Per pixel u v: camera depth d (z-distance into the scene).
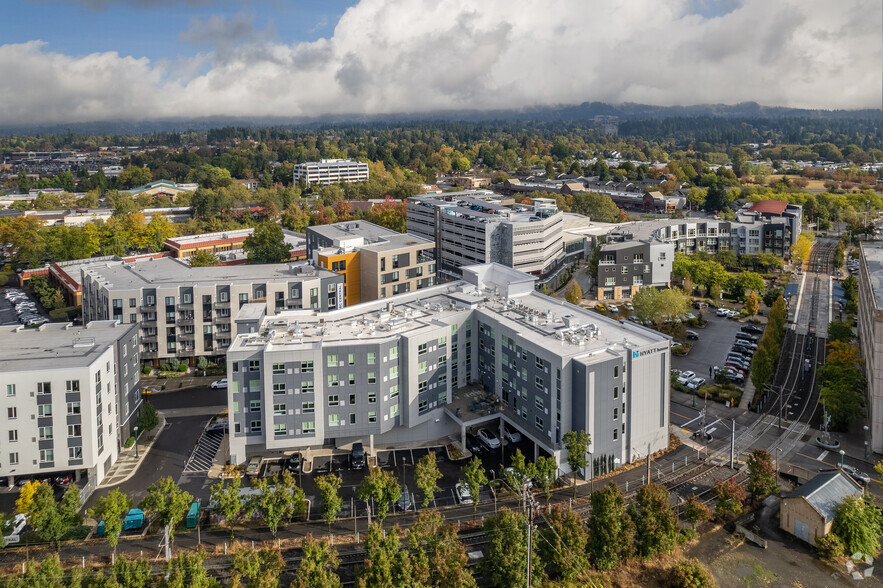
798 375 158.88
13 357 114.44
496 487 112.25
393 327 126.00
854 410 126.38
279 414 117.19
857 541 94.12
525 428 120.94
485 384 135.50
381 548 86.25
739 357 168.75
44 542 97.75
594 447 113.38
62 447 110.44
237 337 123.00
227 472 117.06
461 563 85.00
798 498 97.88
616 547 91.31
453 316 131.62
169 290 161.75
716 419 136.50
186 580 83.56
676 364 167.38
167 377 159.88
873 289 133.38
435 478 103.06
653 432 121.31
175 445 127.38
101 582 82.44
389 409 121.81
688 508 100.00
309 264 190.38
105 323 134.62
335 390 118.19
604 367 111.50
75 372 108.94
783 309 180.50
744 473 115.38
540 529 95.12
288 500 96.69
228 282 167.25
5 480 112.56
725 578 90.00
